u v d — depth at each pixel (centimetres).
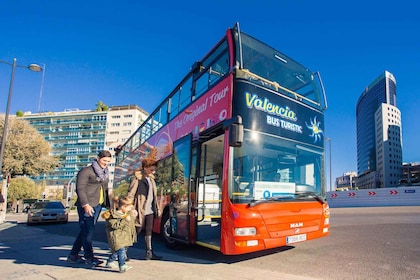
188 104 807
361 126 17975
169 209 791
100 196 589
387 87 15612
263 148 598
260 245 534
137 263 593
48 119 12000
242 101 589
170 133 909
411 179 14050
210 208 766
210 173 735
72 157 11400
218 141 691
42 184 7038
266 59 686
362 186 17200
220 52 682
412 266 571
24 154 3497
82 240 577
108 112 11488
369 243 807
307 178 664
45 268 558
